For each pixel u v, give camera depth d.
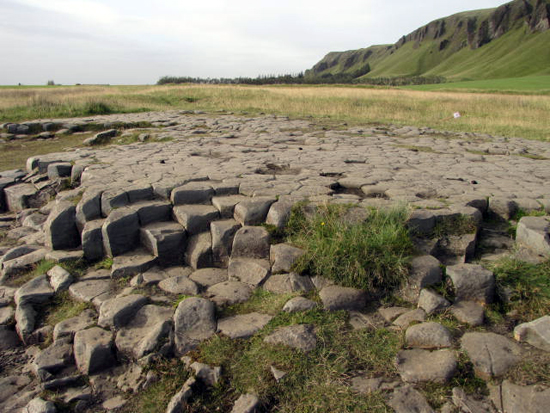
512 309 3.32
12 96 20.70
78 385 3.04
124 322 3.41
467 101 21.75
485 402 2.52
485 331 3.12
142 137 10.50
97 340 3.23
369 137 11.02
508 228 4.55
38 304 3.88
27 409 2.82
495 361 2.73
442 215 4.27
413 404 2.54
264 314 3.40
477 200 4.90
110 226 4.38
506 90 35.53
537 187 5.64
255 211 4.47
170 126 12.75
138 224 4.60
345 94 24.19
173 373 2.95
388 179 5.89
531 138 12.71
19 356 3.41
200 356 3.00
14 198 6.56
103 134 11.10
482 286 3.40
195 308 3.36
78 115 15.70
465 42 149.00
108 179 5.64
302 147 9.07
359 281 3.58
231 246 4.28
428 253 3.90
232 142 9.66
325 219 4.20
